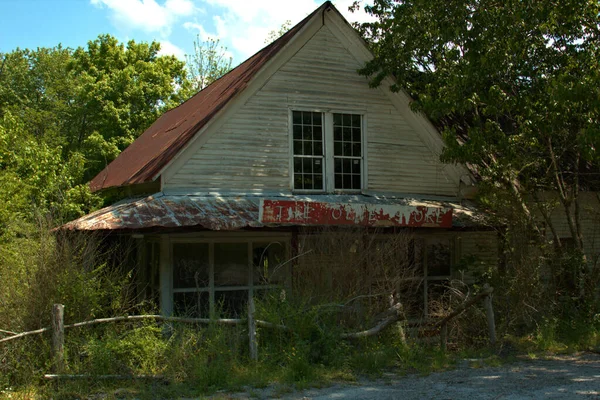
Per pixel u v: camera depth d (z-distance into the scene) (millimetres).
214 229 10766
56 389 7855
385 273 11180
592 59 11625
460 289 14484
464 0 12156
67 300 9070
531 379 8672
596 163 13523
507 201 12938
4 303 8953
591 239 16828
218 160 12719
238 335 9203
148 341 8836
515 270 12273
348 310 10344
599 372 9125
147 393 7781
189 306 12273
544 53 12664
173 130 16281
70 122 33688
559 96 10656
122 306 9867
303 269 11266
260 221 10875
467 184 14766
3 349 8266
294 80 13609
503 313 11875
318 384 8297
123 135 29062
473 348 10992
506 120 15242
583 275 12977
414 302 14281
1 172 15375
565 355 10531
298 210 11125
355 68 14312
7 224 13164
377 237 12828
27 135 19656
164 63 32094
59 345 8242
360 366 9203
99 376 8070
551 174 13609
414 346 10367
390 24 14359
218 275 12664
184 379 8367
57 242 9656
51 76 36906
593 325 12125
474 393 7855
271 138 13281
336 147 14047
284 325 9484
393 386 8297
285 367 8789
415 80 15320
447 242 15055
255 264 13047
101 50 32094
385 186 14383
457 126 15805
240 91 12820
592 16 11734
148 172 12703
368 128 14328
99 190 18375
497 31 12039
